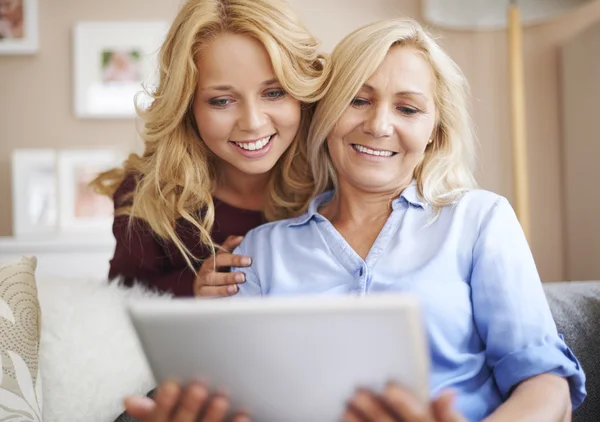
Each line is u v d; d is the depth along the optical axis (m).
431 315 1.01
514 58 2.70
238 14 1.28
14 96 3.04
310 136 1.29
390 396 0.65
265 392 0.69
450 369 1.01
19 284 1.23
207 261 1.39
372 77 1.11
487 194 1.12
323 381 0.67
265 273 1.21
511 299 0.99
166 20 3.05
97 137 3.04
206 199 1.47
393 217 1.13
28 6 3.00
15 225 2.86
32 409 1.14
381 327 0.63
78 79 3.02
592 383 1.22
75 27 3.02
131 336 1.29
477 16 2.91
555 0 2.81
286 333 0.65
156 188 1.48
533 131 3.05
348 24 3.05
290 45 1.28
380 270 1.08
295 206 1.47
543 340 0.96
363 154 1.14
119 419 1.24
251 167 1.36
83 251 2.61
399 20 1.16
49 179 2.89
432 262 1.05
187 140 1.46
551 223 3.06
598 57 2.62
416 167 1.20
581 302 1.29
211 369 0.69
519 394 0.92
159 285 1.56
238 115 1.31
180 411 0.71
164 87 1.42
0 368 1.13
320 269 1.14
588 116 2.74
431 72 1.15
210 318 0.66
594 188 2.72
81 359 1.24
